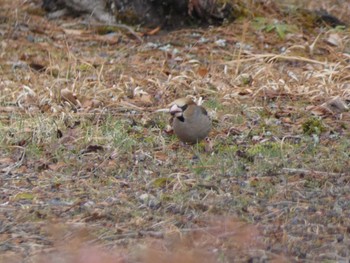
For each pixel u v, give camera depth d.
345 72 15.70
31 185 10.95
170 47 17.22
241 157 11.73
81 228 9.50
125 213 9.93
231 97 14.45
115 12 18.14
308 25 18.27
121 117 13.47
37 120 12.97
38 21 18.09
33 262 8.68
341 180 10.92
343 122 13.43
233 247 9.04
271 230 9.42
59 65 15.85
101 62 16.22
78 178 11.16
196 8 18.05
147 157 11.78
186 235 9.31
